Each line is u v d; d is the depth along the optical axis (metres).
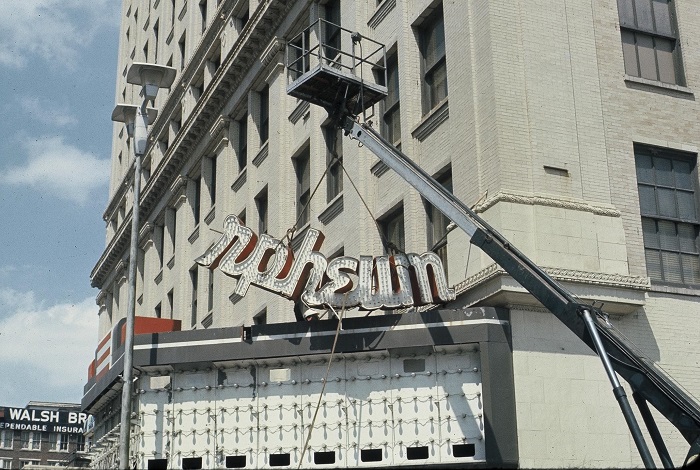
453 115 23.97
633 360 16.73
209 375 22.27
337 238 29.98
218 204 41.34
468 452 19.94
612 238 22.34
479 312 20.56
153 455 21.94
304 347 21.38
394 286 21.11
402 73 27.14
